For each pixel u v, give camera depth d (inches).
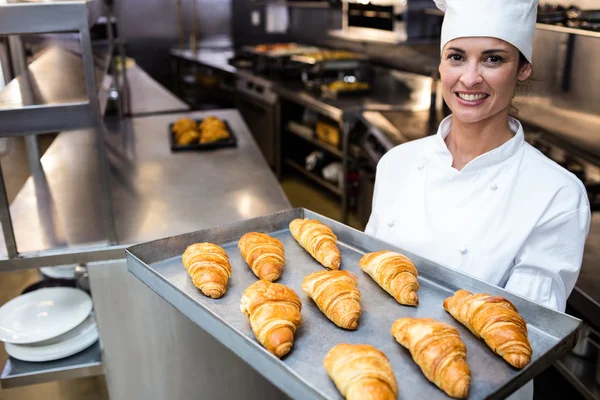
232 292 42.0
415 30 134.6
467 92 43.6
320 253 45.5
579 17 72.9
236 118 138.6
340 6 173.6
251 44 273.0
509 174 46.3
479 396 30.1
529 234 44.7
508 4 40.9
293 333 36.0
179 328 68.9
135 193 88.2
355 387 29.1
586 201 45.5
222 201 85.4
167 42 273.3
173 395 72.0
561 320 34.4
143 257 44.7
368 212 136.9
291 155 196.1
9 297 102.2
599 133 82.4
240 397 69.7
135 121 137.0
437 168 50.1
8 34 54.4
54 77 78.4
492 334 33.0
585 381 68.2
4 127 57.1
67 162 103.9
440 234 48.5
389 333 36.9
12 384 65.2
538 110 96.7
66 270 81.9
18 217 77.1
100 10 77.2
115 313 67.8
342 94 162.2
